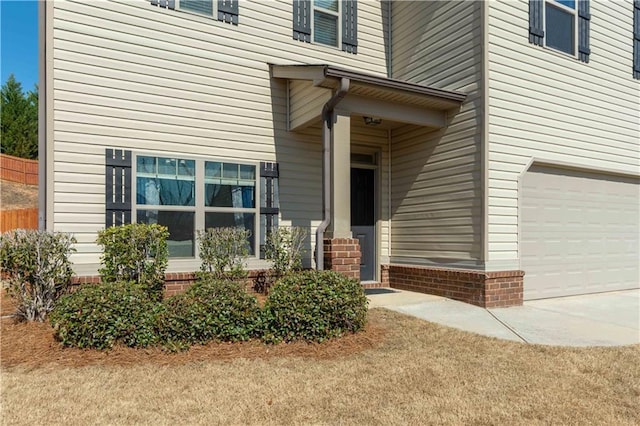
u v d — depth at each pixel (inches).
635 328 221.6
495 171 270.5
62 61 242.1
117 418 121.3
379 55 350.6
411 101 278.5
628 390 144.1
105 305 174.6
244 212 288.8
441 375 155.3
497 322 229.8
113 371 154.1
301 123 290.0
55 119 239.6
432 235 303.7
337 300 192.2
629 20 360.5
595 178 334.3
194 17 278.7
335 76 238.7
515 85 282.5
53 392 137.0
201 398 134.5
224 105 286.4
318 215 315.6
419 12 327.0
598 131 330.3
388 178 344.8
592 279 329.1
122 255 218.1
